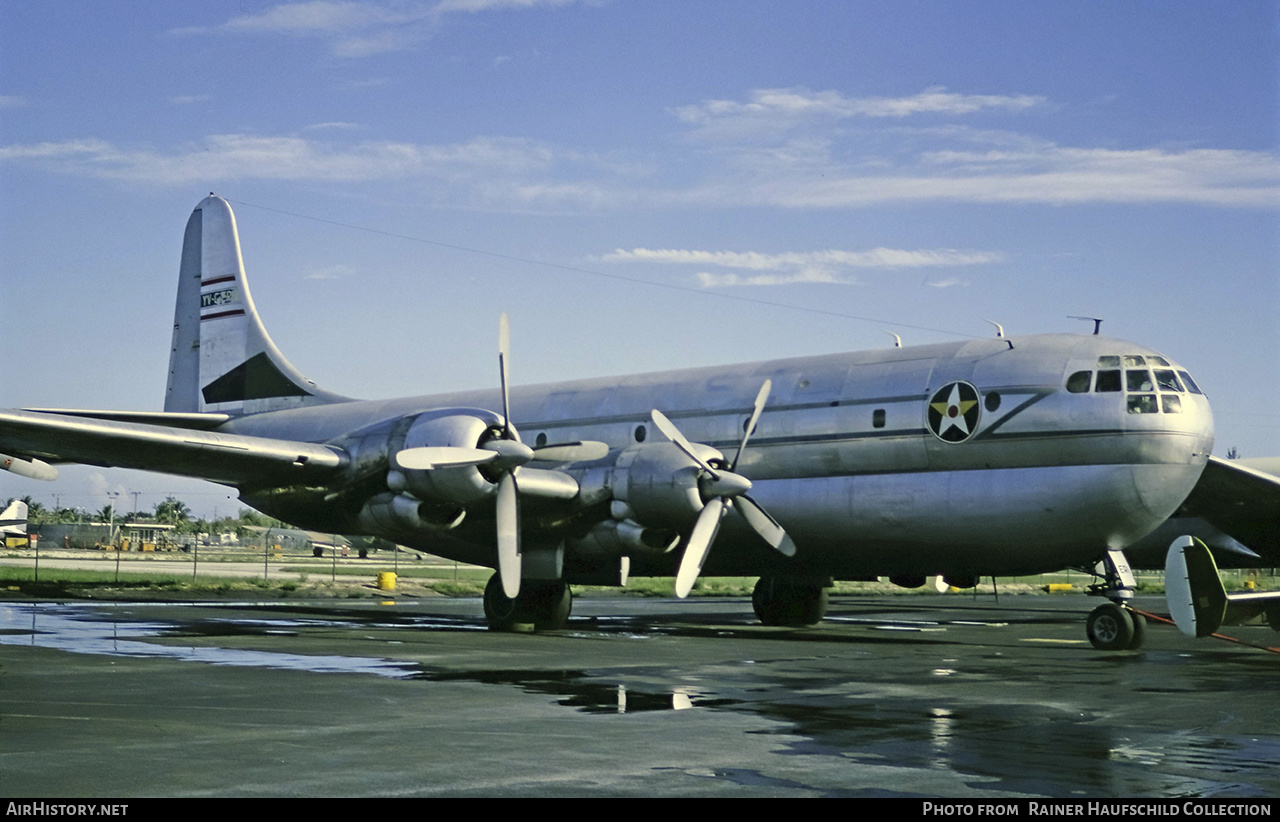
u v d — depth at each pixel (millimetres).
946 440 18562
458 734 8922
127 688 11406
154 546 98562
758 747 8453
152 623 20562
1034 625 25188
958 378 18656
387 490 19828
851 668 14266
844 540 19766
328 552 109625
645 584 50562
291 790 6922
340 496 20312
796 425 20188
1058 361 17953
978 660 15633
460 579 51688
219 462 19734
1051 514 17672
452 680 12492
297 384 28609
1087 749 8461
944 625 25031
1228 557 29500
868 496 19266
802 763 7875
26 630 18500
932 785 7211
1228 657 16406
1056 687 12352
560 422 23281
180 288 31141
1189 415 17500
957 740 8812
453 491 18938
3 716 9562
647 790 7055
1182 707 10781
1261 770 7707
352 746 8367
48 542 99188
